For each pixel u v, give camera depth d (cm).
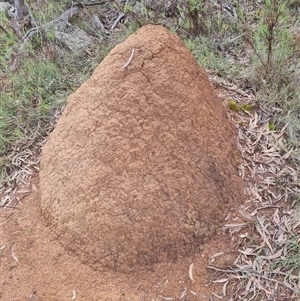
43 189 164
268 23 198
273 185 159
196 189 148
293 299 132
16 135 196
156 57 151
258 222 149
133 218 144
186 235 145
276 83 192
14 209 167
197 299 134
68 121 163
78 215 149
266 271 138
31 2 256
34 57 234
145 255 143
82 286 141
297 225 148
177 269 141
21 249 153
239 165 162
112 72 153
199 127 153
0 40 251
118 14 258
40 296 141
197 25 229
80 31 247
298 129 174
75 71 227
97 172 149
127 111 149
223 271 139
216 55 221
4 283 146
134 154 148
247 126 176
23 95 212
